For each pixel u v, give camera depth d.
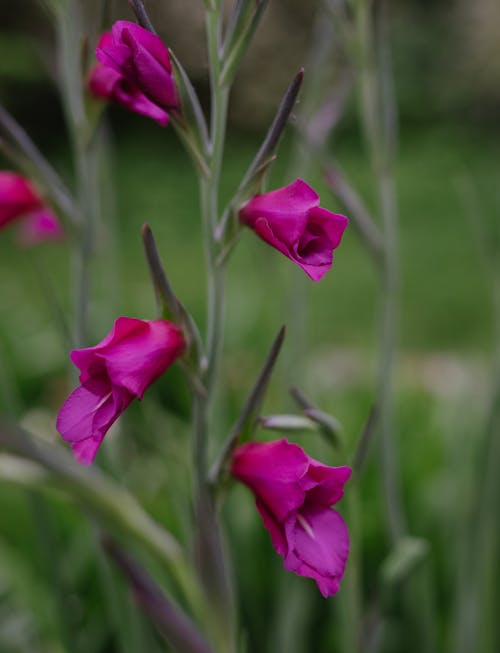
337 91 0.82
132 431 0.92
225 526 0.81
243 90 3.32
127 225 3.01
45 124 3.60
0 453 0.66
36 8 3.11
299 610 0.83
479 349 1.11
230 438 0.62
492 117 3.90
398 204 3.09
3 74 3.33
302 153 0.83
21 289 2.24
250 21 0.61
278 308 0.93
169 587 0.76
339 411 1.12
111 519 0.67
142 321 0.60
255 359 1.22
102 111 0.71
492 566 0.83
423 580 0.83
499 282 0.84
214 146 0.61
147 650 0.75
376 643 0.75
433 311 2.19
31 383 1.41
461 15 4.16
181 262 2.56
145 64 0.59
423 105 4.16
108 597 0.76
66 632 0.77
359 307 2.19
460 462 0.87
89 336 0.74
